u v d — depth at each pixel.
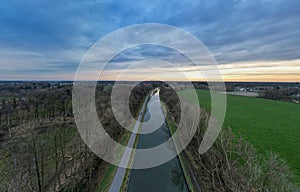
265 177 16.06
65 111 46.00
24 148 23.41
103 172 25.33
